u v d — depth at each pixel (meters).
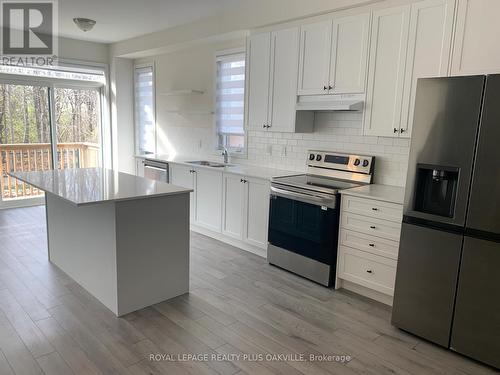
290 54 3.80
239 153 4.95
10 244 4.27
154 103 6.30
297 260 3.58
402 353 2.46
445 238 2.41
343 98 3.44
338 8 3.33
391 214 2.90
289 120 3.89
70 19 4.85
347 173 3.72
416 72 2.94
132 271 2.83
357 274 3.19
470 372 2.29
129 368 2.23
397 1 3.02
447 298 2.45
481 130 2.21
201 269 3.73
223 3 4.05
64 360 2.29
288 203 3.60
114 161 6.74
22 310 2.86
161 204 2.93
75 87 6.36
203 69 5.33
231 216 4.34
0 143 5.76
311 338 2.60
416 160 2.50
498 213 2.19
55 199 3.53
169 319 2.79
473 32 2.62
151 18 4.70
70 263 3.42
